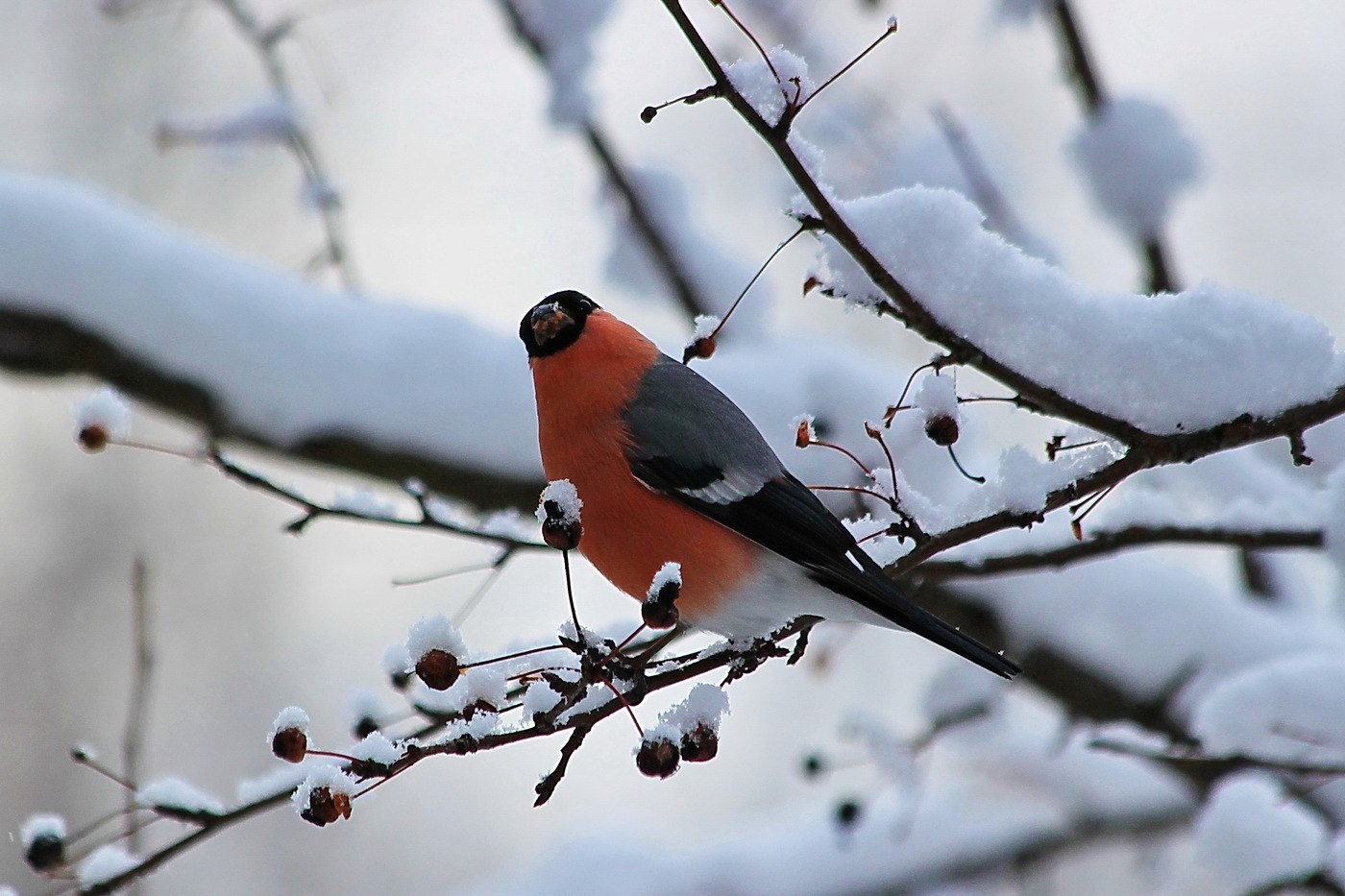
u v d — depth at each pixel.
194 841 6.14
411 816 18.39
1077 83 11.07
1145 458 6.31
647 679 6.37
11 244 10.12
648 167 12.39
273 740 5.61
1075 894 14.66
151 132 11.57
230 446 10.41
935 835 12.26
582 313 8.30
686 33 5.54
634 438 7.89
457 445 10.19
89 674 18.12
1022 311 6.31
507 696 6.12
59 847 6.07
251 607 18.69
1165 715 10.05
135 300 10.19
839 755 15.79
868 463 9.90
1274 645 10.07
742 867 12.27
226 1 11.65
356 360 10.33
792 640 10.55
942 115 11.34
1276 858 8.35
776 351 10.71
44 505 18.73
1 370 10.26
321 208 11.35
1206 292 6.44
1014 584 10.22
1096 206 10.88
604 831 12.70
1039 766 12.10
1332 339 6.32
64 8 16.64
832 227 5.86
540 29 12.20
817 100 12.14
